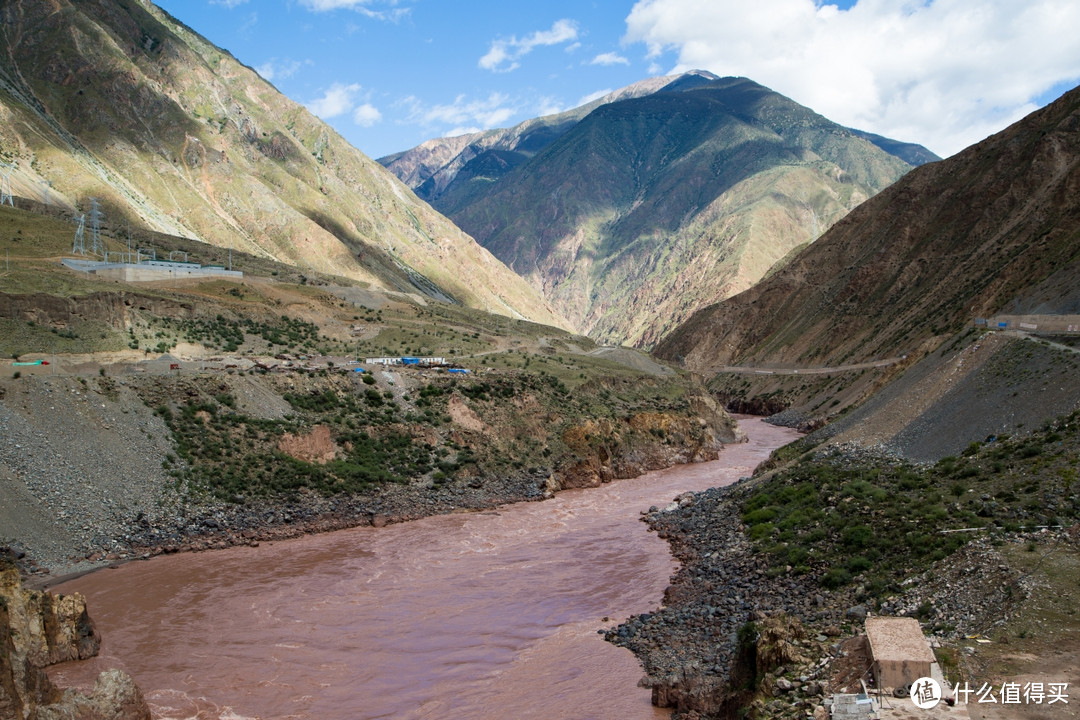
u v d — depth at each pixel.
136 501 67.44
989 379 71.38
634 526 75.12
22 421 67.00
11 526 58.44
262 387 87.81
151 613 52.00
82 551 60.72
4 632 34.88
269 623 50.88
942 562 42.69
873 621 31.88
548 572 61.03
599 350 171.62
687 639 45.81
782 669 33.53
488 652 46.59
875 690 29.03
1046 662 29.73
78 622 45.59
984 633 33.12
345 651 46.84
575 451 100.94
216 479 73.25
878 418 84.06
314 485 77.88
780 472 77.94
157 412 77.19
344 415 89.94
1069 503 44.41
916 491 56.66
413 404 96.81
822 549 51.81
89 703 34.44
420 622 51.31
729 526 66.38
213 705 40.19
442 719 38.78
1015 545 40.78
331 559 64.38
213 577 59.16
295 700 40.91
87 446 69.00
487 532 73.25
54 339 86.88
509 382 107.25
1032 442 55.72
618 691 40.69
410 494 82.38
